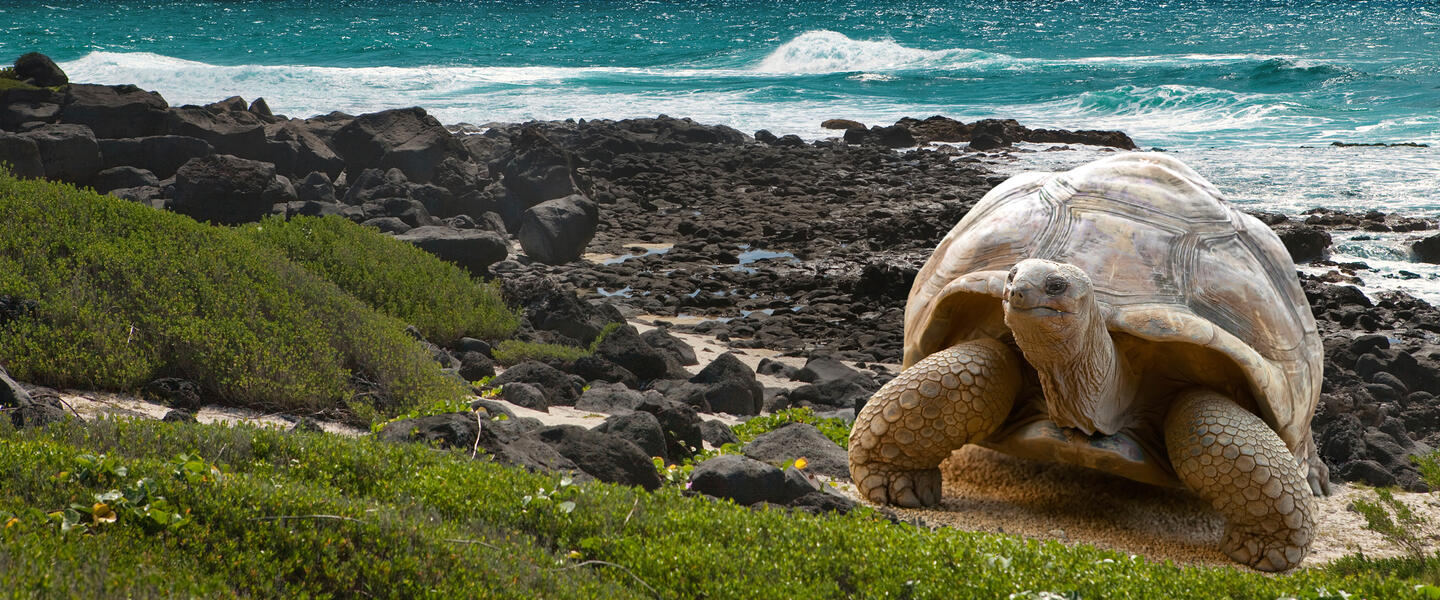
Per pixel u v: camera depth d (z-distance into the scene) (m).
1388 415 9.24
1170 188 6.18
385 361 8.02
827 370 10.27
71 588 3.14
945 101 43.56
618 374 9.59
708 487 5.55
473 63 60.16
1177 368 5.53
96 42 64.81
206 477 4.04
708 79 51.53
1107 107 40.62
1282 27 81.62
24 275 7.99
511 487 4.68
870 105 42.41
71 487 3.87
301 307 8.58
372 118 21.62
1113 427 5.44
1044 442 5.54
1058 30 80.44
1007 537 4.84
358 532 3.86
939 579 4.17
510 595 3.70
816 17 91.50
